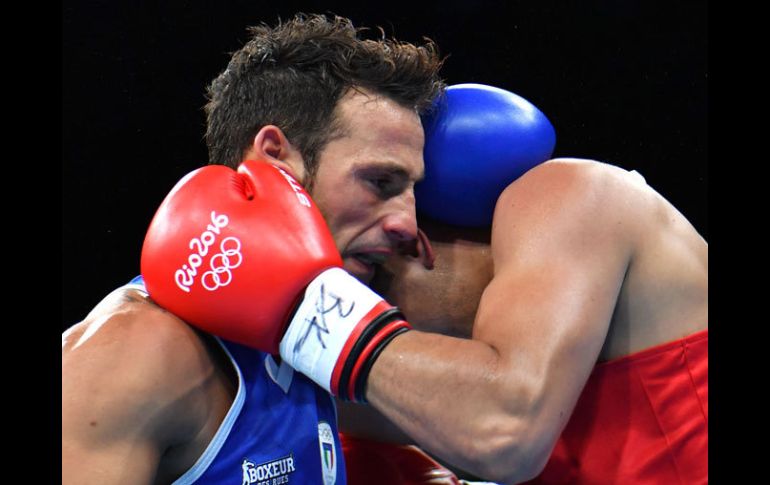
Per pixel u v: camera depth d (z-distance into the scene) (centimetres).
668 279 230
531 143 245
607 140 534
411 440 284
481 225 257
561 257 215
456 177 244
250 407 203
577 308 208
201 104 511
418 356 199
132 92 508
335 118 227
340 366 198
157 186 511
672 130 530
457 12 529
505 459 196
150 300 208
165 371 191
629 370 233
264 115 236
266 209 201
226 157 247
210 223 198
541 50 532
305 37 237
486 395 196
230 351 206
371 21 524
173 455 199
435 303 254
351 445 278
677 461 228
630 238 225
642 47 528
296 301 200
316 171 227
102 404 183
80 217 505
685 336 232
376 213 228
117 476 181
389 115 228
